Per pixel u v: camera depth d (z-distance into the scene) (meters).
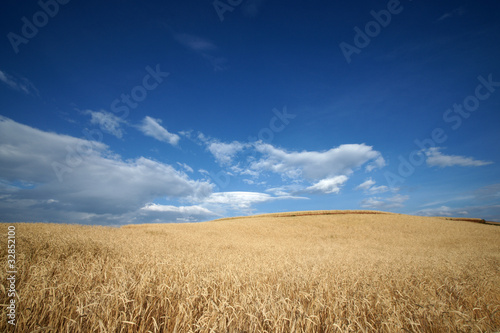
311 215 56.03
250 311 2.95
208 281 3.98
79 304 2.71
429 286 5.05
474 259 11.32
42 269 3.93
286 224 44.22
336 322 2.91
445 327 3.06
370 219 47.53
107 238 11.41
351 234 35.28
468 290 4.92
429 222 44.75
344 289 4.24
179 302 2.99
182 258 7.11
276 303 3.17
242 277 4.90
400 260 10.41
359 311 3.35
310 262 8.58
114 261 5.71
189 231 30.59
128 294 3.13
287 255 11.44
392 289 4.72
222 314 2.66
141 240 13.15
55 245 6.71
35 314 2.50
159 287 3.36
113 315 2.69
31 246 6.23
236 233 33.84
